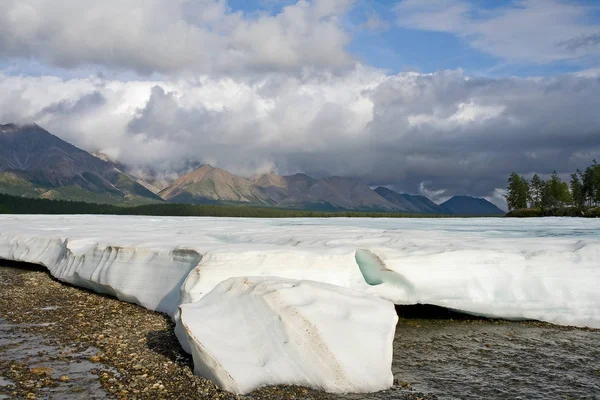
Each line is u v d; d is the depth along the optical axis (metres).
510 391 8.84
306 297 10.19
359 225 37.78
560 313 13.69
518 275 14.30
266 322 9.55
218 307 10.26
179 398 8.15
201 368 8.99
